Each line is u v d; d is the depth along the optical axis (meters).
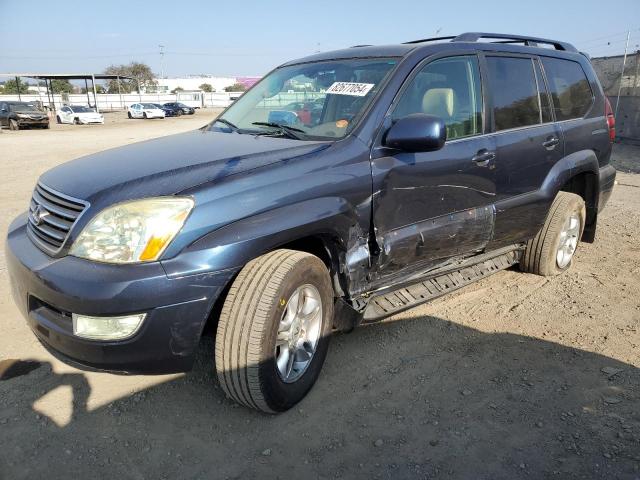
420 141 3.04
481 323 4.01
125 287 2.37
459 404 3.01
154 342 2.45
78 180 2.81
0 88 86.19
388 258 3.31
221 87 111.38
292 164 2.88
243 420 2.86
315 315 3.02
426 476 2.46
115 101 64.81
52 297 2.48
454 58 3.80
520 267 5.07
